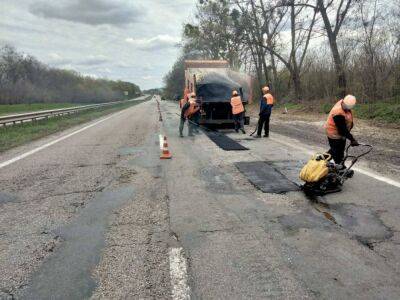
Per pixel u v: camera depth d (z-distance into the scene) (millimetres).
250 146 11125
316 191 6047
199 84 15836
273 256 3859
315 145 11094
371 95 20766
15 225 4938
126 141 12836
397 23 20281
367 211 5180
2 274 3637
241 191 6277
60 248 4184
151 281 3422
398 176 7059
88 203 5797
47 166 8688
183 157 9508
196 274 3527
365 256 3830
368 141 11570
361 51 22266
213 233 4488
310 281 3361
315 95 29469
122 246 4180
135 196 6113
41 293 3279
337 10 23375
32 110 40906
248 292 3205
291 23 29875
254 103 39250
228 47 41375
